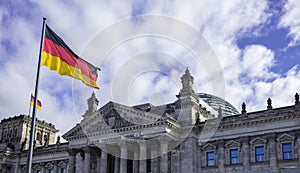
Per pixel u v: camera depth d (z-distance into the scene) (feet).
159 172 305.94
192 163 304.50
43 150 422.82
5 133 469.98
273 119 287.28
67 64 133.39
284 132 282.15
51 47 133.08
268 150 286.25
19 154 436.76
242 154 297.12
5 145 454.81
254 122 295.48
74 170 371.35
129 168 338.95
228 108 407.64
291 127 279.90
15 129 463.01
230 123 305.53
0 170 433.07
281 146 282.77
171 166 313.12
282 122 285.02
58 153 414.21
